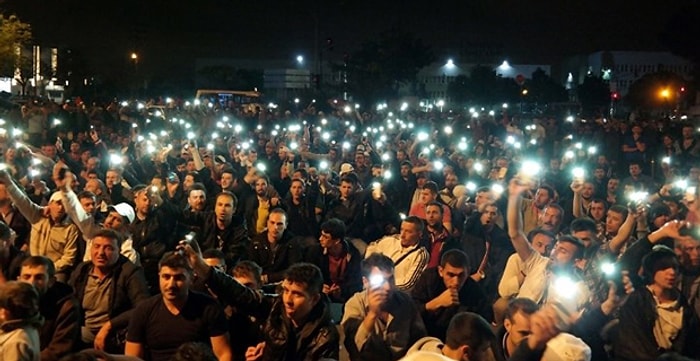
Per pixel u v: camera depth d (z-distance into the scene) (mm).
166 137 25281
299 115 35750
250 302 6961
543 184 11883
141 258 9797
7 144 17344
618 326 7008
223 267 7688
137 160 19016
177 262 6582
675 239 7660
